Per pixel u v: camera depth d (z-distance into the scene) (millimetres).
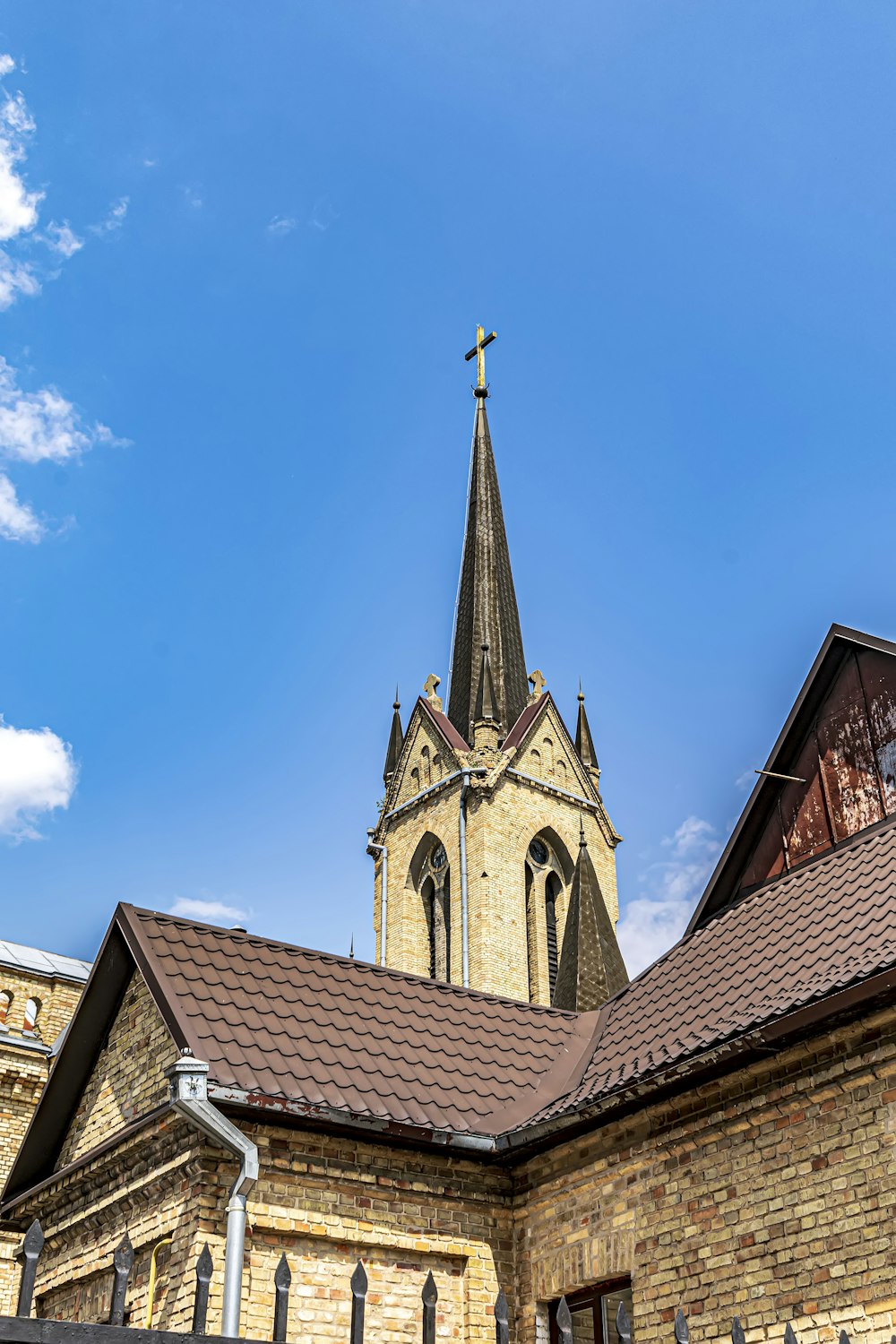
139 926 14031
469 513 71125
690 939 15406
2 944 24984
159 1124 12570
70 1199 14359
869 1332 9945
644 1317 11820
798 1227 10727
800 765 16828
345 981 15008
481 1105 14031
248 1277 11945
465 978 55844
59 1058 14945
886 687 16000
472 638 66312
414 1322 12703
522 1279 13305
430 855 61469
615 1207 12516
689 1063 11555
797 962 12492
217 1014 13352
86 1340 5102
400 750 64438
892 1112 10258
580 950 51562
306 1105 12375
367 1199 12812
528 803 60438
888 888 12555
